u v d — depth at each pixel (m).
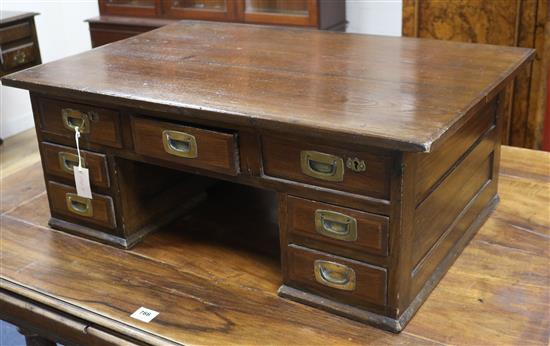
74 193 1.54
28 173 1.98
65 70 1.52
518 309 1.23
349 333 1.19
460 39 2.61
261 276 1.39
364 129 1.08
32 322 1.38
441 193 1.29
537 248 1.43
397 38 1.71
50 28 3.95
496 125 1.54
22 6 3.73
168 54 1.63
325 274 1.24
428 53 1.56
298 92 1.30
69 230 1.58
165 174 1.59
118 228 1.51
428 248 1.28
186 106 1.24
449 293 1.29
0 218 1.68
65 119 1.45
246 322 1.24
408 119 1.13
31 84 1.43
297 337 1.19
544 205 1.61
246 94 1.30
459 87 1.30
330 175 1.15
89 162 1.47
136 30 3.35
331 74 1.42
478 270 1.36
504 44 2.53
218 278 1.39
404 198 1.10
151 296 1.33
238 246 1.51
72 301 1.33
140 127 1.35
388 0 3.23
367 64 1.49
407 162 1.08
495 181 1.62
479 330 1.18
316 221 1.20
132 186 1.50
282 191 1.23
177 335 1.21
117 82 1.41
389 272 1.16
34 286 1.38
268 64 1.51
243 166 1.26
